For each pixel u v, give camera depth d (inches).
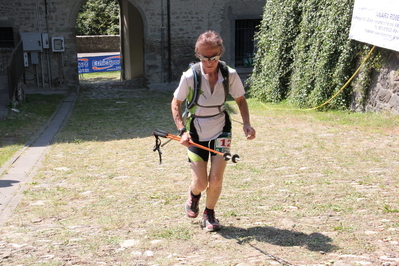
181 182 234.2
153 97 639.1
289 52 530.0
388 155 266.1
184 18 758.5
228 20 776.3
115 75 1013.2
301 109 469.7
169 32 755.4
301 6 506.9
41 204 205.0
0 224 178.5
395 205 174.7
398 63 370.9
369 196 189.2
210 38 134.3
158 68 767.7
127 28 855.7
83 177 253.8
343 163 252.2
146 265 129.0
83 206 200.1
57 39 705.6
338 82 435.8
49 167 279.1
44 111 514.9
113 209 193.2
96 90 717.3
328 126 372.5
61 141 362.6
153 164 279.0
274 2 557.9
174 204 196.4
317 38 458.3
